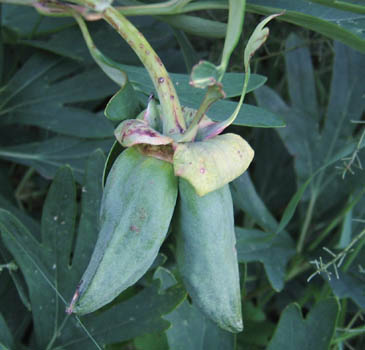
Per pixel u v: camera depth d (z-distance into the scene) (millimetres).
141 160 155
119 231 153
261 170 321
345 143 282
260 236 259
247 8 210
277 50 303
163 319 212
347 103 283
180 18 224
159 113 163
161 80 160
